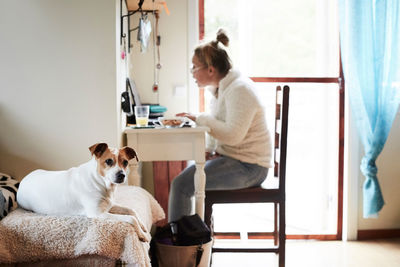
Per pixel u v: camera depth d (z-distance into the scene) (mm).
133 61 3068
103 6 2146
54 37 2150
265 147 2426
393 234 3266
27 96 2170
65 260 1494
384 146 3205
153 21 3045
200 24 3141
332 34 3174
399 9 2889
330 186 3299
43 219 1550
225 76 2488
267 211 3281
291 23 3178
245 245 3084
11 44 2143
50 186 1677
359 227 3244
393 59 2912
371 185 3021
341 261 2807
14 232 1503
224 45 2549
